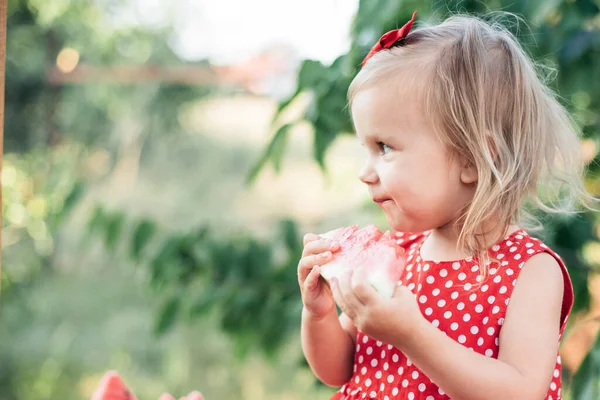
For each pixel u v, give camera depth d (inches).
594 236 108.2
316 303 63.7
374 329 54.5
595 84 106.4
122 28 302.4
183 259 130.8
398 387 61.7
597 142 110.2
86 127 297.4
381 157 60.5
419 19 103.1
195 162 328.5
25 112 285.6
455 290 60.9
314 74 111.6
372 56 62.9
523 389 54.9
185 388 283.9
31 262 291.6
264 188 332.8
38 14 281.4
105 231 143.2
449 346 54.4
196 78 296.4
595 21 111.3
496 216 60.7
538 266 59.5
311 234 65.2
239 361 131.2
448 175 59.5
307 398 275.6
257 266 127.8
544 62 101.6
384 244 59.2
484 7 99.8
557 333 58.1
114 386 62.4
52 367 286.5
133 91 302.8
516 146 61.0
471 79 60.2
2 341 287.1
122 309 297.3
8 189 275.0
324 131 111.1
